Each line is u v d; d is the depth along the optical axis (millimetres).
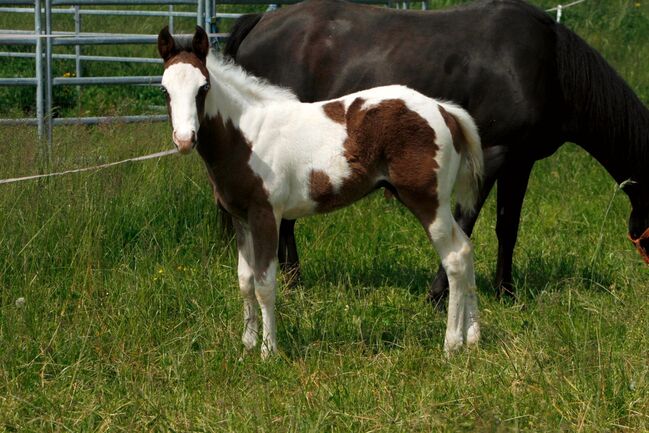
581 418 4316
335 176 5297
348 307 5988
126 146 7855
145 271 6293
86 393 4797
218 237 6926
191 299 5910
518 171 6555
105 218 6715
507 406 4469
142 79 9086
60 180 6891
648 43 14289
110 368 5090
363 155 5277
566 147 10125
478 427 4078
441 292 6301
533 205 8531
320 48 6688
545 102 6305
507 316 5996
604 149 6527
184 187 7402
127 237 6828
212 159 5207
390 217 7992
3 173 6898
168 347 5340
